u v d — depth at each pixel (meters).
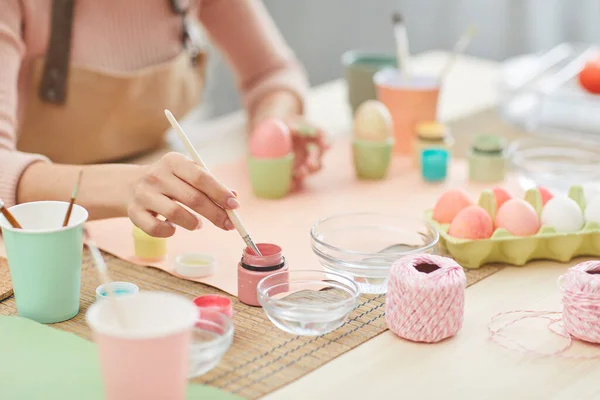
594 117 1.84
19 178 1.22
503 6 2.76
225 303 0.95
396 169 1.56
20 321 0.94
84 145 1.67
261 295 0.95
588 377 0.86
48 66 1.58
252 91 1.85
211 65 3.12
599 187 1.35
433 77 1.73
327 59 3.25
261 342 0.92
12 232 0.92
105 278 0.80
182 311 0.76
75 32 1.61
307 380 0.84
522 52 2.76
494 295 1.04
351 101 1.82
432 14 2.94
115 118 1.67
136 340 0.71
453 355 0.90
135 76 1.65
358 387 0.83
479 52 2.86
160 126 1.75
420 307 0.91
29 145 1.66
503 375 0.86
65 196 1.18
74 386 0.82
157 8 1.71
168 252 1.15
